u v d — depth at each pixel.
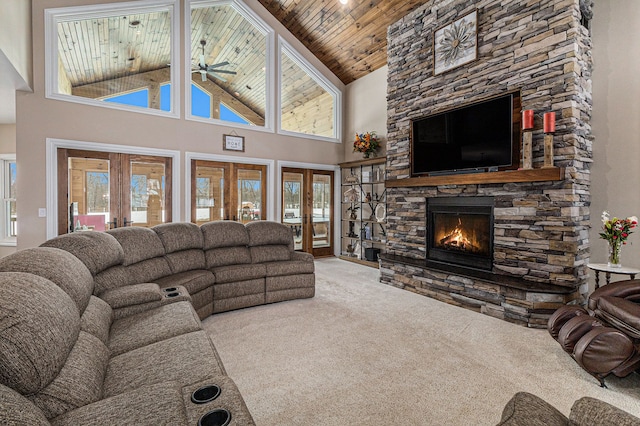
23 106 4.34
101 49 5.12
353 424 1.75
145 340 1.84
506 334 2.95
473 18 3.95
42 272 1.51
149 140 5.26
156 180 5.39
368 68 6.62
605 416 0.99
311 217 7.17
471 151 3.94
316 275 5.35
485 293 3.49
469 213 4.01
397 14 5.11
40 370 1.05
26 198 4.38
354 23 5.69
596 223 3.50
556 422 1.05
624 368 2.03
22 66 3.97
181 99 5.53
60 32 4.77
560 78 3.21
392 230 5.13
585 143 3.36
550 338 2.87
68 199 4.68
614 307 2.21
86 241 2.40
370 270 5.78
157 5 5.25
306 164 6.97
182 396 1.18
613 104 3.37
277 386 2.10
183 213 5.58
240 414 1.12
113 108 4.95
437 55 4.39
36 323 1.10
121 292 2.33
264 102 6.62
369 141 6.21
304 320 3.27
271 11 6.35
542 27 3.34
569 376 2.24
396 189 5.06
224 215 6.08
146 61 5.46
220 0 5.81
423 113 4.62
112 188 5.03
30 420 0.79
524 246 3.48
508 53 3.63
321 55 6.89
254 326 3.10
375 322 3.22
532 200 3.41
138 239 3.05
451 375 2.25
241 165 6.27
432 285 4.09
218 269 3.58
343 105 7.41
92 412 1.02
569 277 3.14
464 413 1.84
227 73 5.96
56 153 4.57
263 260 3.98
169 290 2.72
